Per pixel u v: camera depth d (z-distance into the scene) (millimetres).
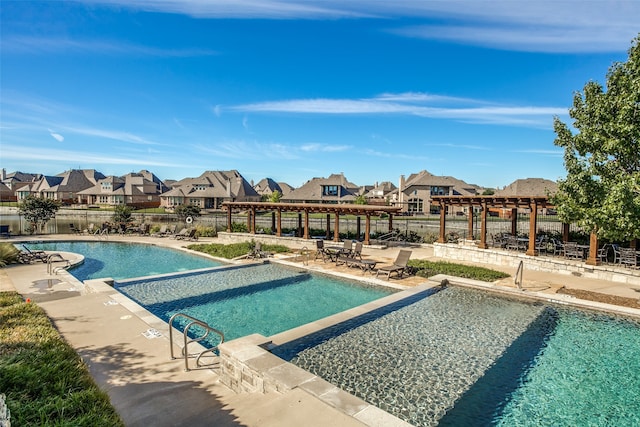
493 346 7609
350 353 7195
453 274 13664
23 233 28281
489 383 6121
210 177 71312
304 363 6742
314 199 58625
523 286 11750
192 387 5340
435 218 46531
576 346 7648
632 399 5715
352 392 5762
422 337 8055
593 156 11148
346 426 3857
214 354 6676
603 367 6754
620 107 10156
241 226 27578
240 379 5340
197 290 12188
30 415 3730
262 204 23703
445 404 5477
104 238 25797
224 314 10133
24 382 4410
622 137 10102
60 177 79625
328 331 8266
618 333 8344
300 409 4195
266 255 18344
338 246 19719
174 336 7348
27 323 7434
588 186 10875
